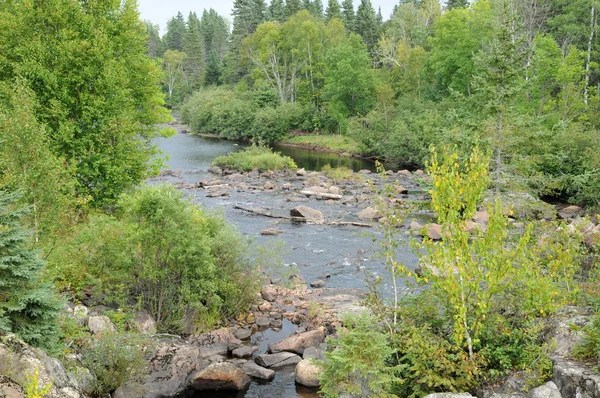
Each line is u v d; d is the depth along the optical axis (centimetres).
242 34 11469
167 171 5053
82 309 1378
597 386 809
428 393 1001
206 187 4291
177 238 1502
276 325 1659
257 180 4706
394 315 1124
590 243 1727
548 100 4528
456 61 5759
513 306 1084
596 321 922
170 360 1275
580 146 3403
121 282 1545
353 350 948
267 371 1332
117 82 2394
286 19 10762
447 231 1038
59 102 2223
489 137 2469
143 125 2936
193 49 13075
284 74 9081
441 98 6425
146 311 1504
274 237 2733
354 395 959
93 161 2312
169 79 12638
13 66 2255
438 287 1040
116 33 2656
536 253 1088
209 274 1573
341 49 7406
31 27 2330
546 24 6156
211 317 1586
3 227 987
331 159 6431
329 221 3080
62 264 1474
